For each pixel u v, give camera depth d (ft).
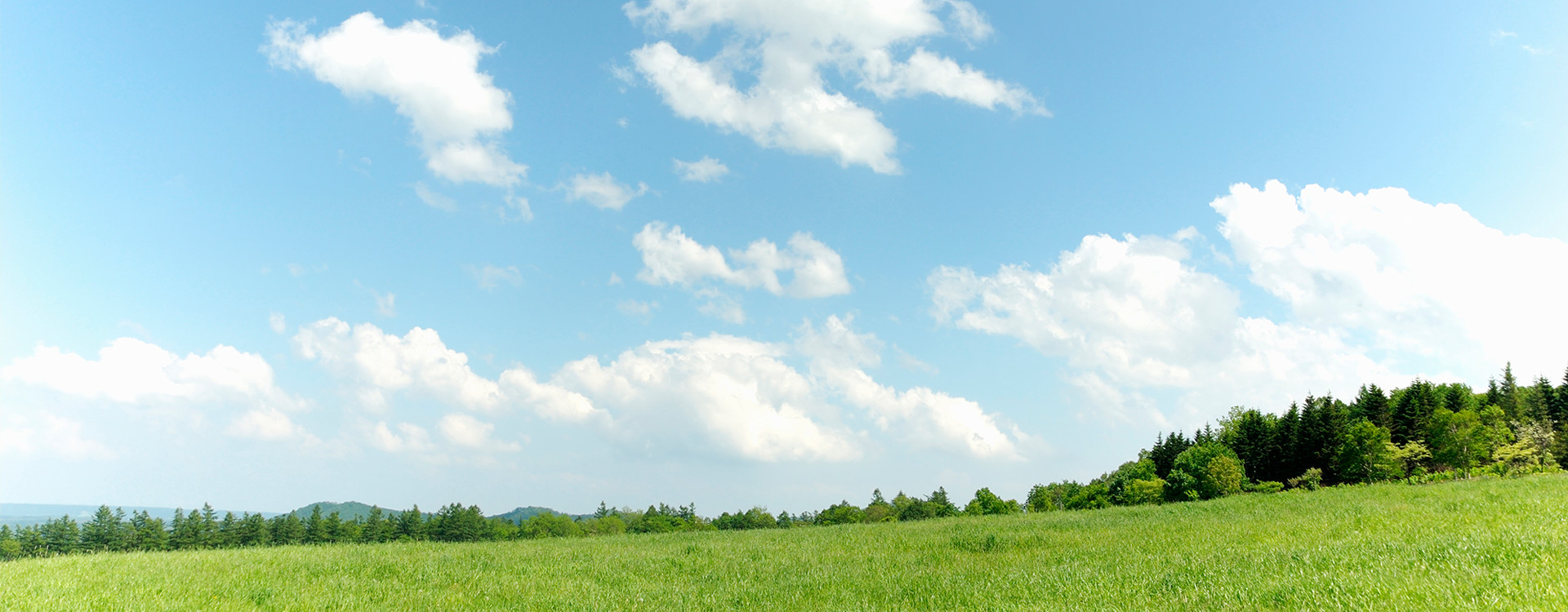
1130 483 245.65
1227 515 93.40
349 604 49.19
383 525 348.18
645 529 388.98
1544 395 285.23
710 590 57.67
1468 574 34.45
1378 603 31.40
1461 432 210.59
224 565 63.62
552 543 97.45
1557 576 31.83
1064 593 45.14
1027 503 345.72
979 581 53.67
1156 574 48.11
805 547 85.25
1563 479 96.43
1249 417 291.58
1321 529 66.90
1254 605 35.22
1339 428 238.48
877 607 47.70
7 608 42.19
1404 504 81.76
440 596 52.95
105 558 66.95
